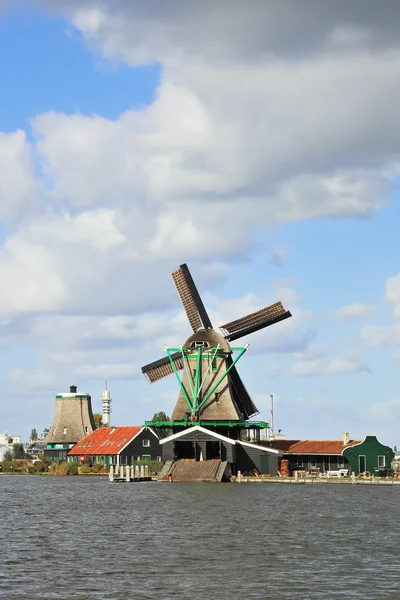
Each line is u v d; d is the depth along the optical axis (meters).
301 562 46.03
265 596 38.91
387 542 52.56
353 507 73.12
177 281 116.38
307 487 97.56
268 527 59.59
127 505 76.25
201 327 115.56
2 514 70.62
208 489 93.88
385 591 39.62
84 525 61.81
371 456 113.50
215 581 41.69
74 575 43.06
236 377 115.88
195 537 54.84
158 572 43.69
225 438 108.69
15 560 46.94
